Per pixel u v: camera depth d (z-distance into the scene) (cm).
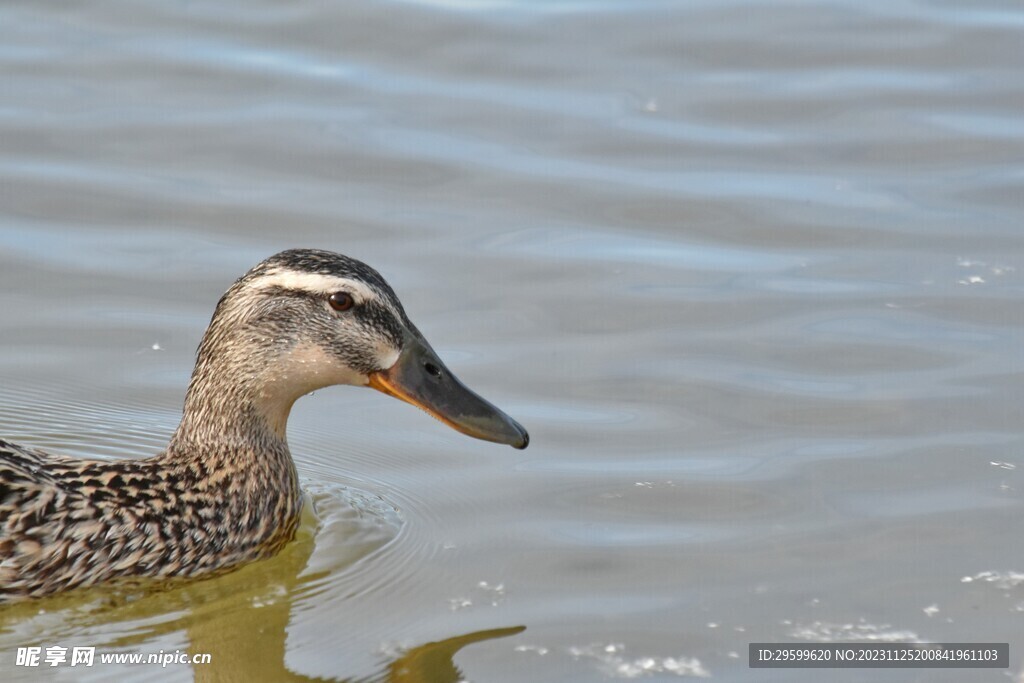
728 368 1445
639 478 1288
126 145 1794
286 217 1681
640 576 1153
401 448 1355
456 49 2002
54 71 1922
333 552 1206
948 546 1186
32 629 1094
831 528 1212
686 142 1833
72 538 1105
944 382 1416
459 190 1739
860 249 1642
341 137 1820
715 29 2064
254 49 1991
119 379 1433
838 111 1894
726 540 1199
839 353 1465
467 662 1057
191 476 1176
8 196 1698
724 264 1619
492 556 1186
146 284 1571
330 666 1059
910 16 2098
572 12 2092
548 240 1656
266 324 1179
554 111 1884
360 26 2044
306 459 1341
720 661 1055
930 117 1883
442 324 1511
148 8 2072
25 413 1376
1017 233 1662
